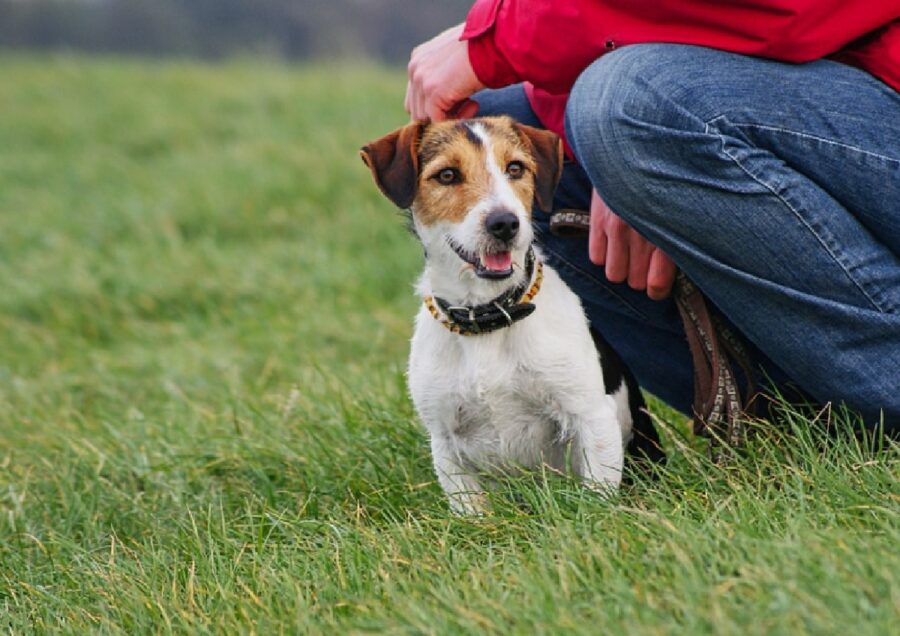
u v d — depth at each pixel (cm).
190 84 2367
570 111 482
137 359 962
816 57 467
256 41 3909
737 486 457
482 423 555
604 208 530
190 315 1080
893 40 466
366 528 497
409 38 4084
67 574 516
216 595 459
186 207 1395
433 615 397
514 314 530
